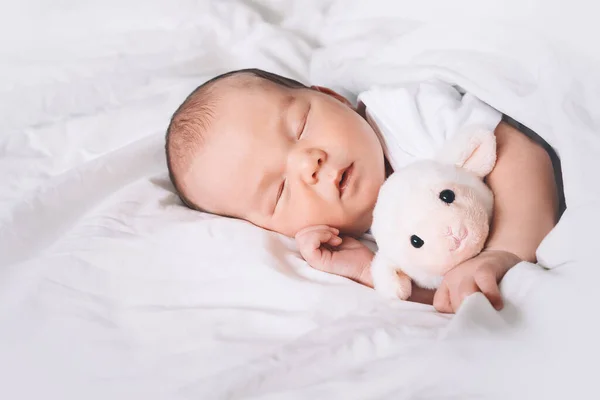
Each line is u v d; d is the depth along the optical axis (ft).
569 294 2.46
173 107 4.56
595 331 2.33
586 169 2.87
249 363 2.73
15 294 3.35
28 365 3.07
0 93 4.70
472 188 2.94
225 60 4.83
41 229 3.75
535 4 3.38
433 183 2.89
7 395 3.01
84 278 3.37
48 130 4.44
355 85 4.31
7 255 3.59
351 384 2.53
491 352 2.42
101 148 4.46
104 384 2.91
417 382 2.47
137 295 3.28
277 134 3.48
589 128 2.95
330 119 3.47
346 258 3.26
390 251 2.98
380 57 4.16
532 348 2.39
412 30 4.09
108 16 4.84
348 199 3.38
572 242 2.64
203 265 3.32
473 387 2.40
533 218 2.98
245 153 3.49
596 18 3.13
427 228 2.80
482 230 2.85
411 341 2.60
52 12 4.83
